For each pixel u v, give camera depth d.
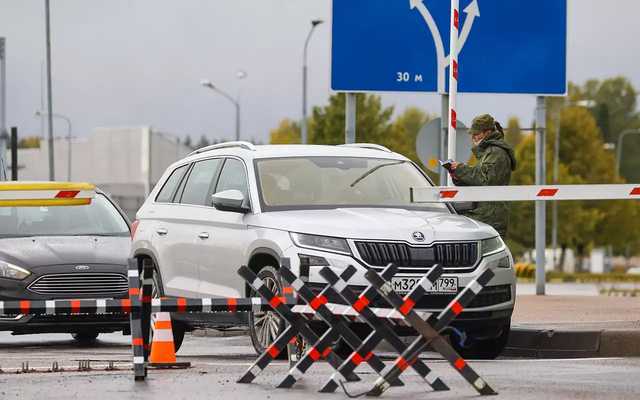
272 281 25.14
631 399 18.02
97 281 33.16
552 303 42.62
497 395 18.59
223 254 26.92
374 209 26.72
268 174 27.33
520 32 48.44
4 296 32.53
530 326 29.64
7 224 35.25
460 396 18.53
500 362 24.00
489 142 32.66
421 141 44.62
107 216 36.34
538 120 50.69
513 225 186.62
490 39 48.25
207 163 29.27
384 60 47.34
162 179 30.89
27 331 32.81
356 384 20.03
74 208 36.22
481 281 18.66
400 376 21.30
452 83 36.69
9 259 32.88
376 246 24.70
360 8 47.31
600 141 195.12
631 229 192.75
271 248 25.34
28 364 23.89
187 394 18.92
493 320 25.58
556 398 18.17
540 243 51.94
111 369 22.88
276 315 25.30
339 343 25.53
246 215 26.56
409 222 25.47
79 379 20.94
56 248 33.69
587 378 20.75
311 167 27.88
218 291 27.03
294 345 21.58
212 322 27.94
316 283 24.53
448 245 25.17
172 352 23.25
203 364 24.12
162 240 29.34
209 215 27.91
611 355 27.52
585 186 26.34
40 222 35.59
